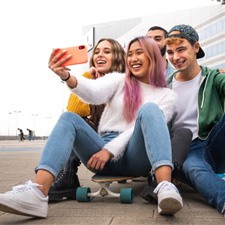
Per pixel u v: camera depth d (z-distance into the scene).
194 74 3.10
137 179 4.15
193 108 3.03
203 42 47.28
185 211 2.33
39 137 67.00
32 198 2.07
